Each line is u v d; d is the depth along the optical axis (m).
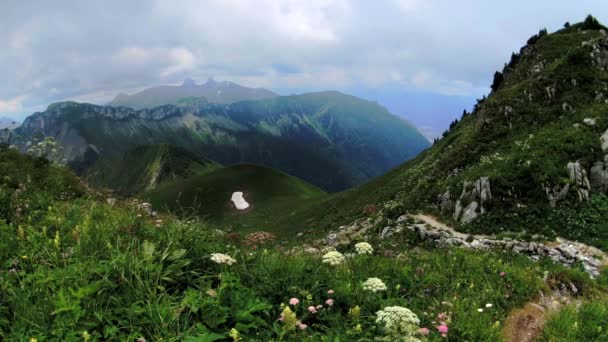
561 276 11.22
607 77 41.53
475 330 6.62
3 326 4.36
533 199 28.97
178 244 6.58
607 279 15.12
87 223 6.94
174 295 5.30
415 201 41.50
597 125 32.72
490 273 10.02
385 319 5.27
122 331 4.52
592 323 8.16
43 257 5.93
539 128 39.00
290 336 5.04
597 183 28.19
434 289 8.38
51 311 4.51
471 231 29.39
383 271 8.65
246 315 5.09
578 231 24.41
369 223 47.50
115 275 5.29
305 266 7.52
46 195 10.02
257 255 7.55
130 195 13.16
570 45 61.38
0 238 6.49
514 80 66.69
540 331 7.84
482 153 41.69
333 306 6.35
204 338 4.27
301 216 90.69
